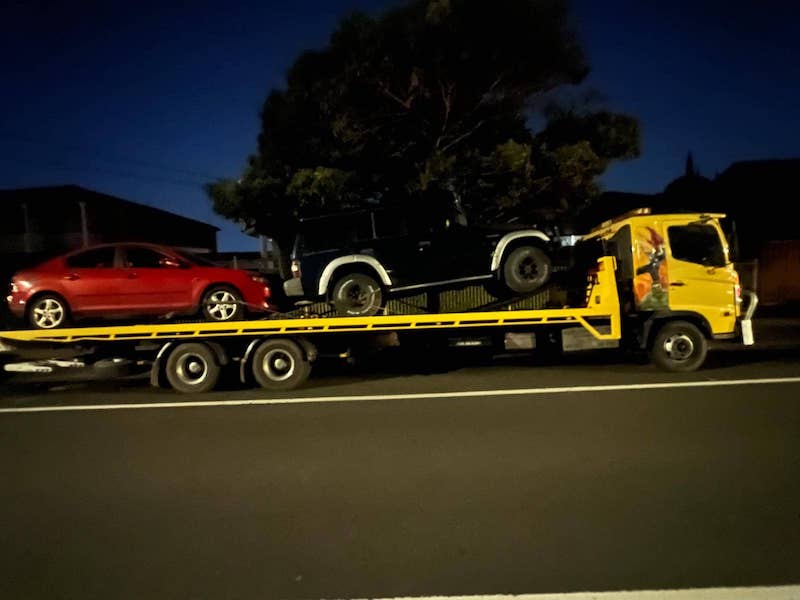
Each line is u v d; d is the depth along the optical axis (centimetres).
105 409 875
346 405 841
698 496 490
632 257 982
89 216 2703
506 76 1463
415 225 1067
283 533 451
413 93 1434
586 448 614
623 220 998
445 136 1543
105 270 1036
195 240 3484
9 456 652
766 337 1395
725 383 890
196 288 1052
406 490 523
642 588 366
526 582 376
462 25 1370
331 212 1057
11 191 2777
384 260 1036
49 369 1026
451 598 362
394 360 1078
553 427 691
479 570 392
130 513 494
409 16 1384
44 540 450
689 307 982
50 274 1023
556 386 909
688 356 989
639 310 983
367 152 1573
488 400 834
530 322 988
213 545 436
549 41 1428
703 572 381
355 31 1392
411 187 1495
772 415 709
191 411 843
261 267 2814
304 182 1512
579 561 398
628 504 479
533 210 1620
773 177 2453
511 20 1381
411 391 921
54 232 2694
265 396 931
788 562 390
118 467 605
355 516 475
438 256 1056
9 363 1112
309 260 1036
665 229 980
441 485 531
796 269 2058
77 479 573
